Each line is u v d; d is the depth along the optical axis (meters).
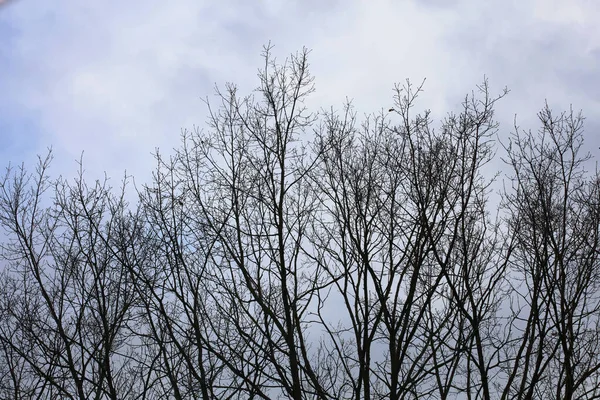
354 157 12.83
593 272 11.84
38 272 13.31
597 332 11.77
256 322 11.49
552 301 11.14
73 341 12.31
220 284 12.03
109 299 12.81
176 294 11.47
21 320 12.82
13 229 13.59
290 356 10.91
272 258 12.11
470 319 10.86
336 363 11.92
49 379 11.59
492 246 12.25
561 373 11.23
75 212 13.52
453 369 11.16
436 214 11.62
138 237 12.73
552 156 12.77
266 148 12.93
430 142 12.41
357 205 12.22
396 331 11.01
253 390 10.87
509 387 10.70
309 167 12.93
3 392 12.26
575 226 12.34
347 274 11.92
